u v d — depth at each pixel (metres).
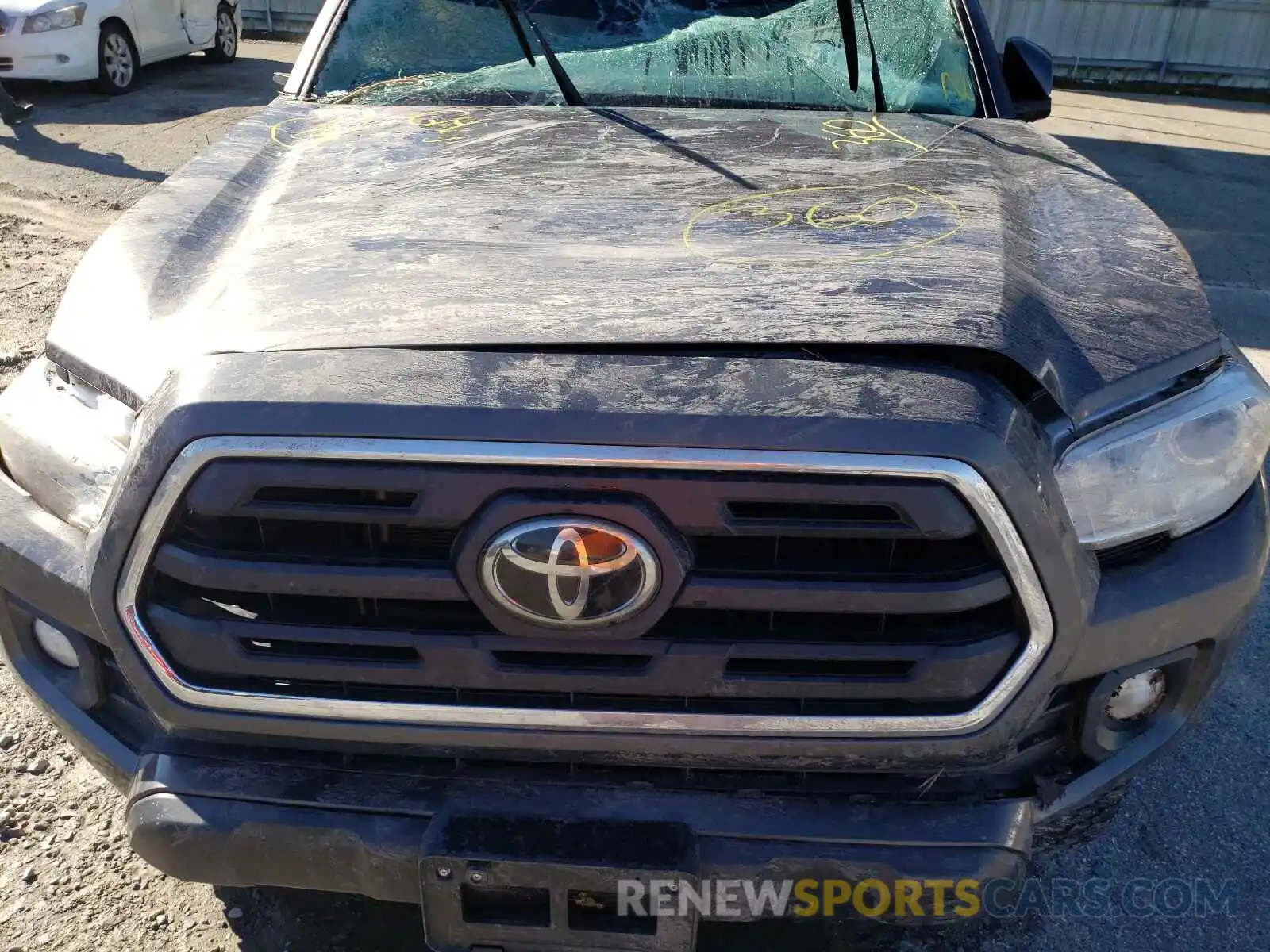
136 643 1.54
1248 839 2.33
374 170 2.25
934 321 1.57
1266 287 5.98
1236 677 2.85
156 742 1.66
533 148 2.36
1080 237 2.01
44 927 2.06
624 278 1.73
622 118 2.57
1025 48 3.03
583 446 1.38
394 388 1.44
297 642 1.53
